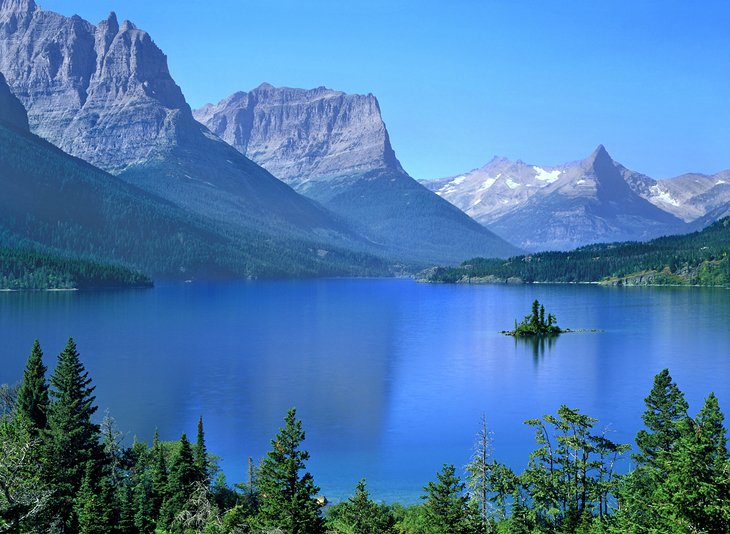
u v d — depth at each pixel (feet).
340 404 553.64
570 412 265.34
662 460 187.93
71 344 340.18
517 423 493.36
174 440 442.91
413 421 501.56
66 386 330.13
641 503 198.08
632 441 430.61
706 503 168.45
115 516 264.72
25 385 349.82
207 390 600.39
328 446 439.63
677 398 303.89
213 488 310.86
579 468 258.16
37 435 322.55
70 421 321.11
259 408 537.24
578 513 246.68
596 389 608.60
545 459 263.90
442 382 647.97
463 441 450.71
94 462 308.40
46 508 209.97
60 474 292.20
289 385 628.69
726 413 485.56
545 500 256.11
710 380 625.82
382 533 268.00
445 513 238.07
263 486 244.42
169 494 280.31
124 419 498.28
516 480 260.83
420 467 398.62
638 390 600.39
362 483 281.74
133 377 654.53
